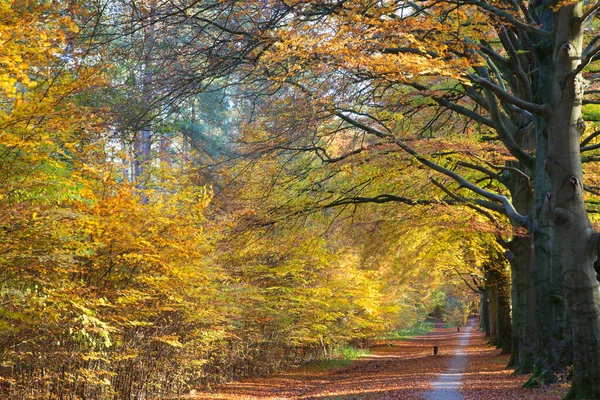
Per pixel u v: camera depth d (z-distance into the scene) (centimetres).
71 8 895
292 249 1970
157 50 1264
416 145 1523
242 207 1683
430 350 3800
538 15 1362
